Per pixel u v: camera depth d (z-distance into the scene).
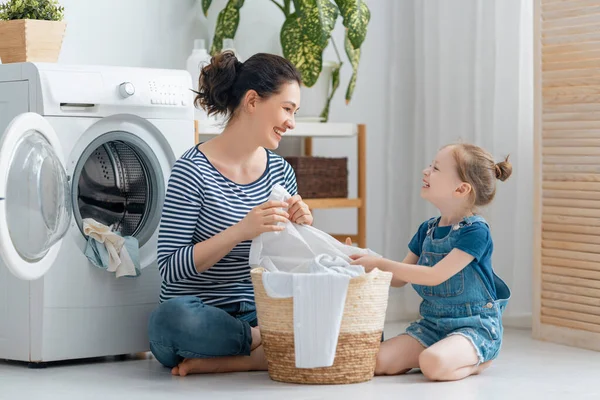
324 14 3.71
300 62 3.78
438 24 4.25
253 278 2.55
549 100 3.50
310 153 4.32
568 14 3.42
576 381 2.67
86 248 2.90
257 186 2.84
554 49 3.48
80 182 2.98
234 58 2.77
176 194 2.69
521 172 3.91
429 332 2.78
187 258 2.61
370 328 2.53
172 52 3.92
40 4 3.13
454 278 2.73
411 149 4.43
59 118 2.83
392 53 4.45
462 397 2.39
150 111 3.04
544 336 3.52
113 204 3.09
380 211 4.48
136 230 3.08
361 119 4.43
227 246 2.61
